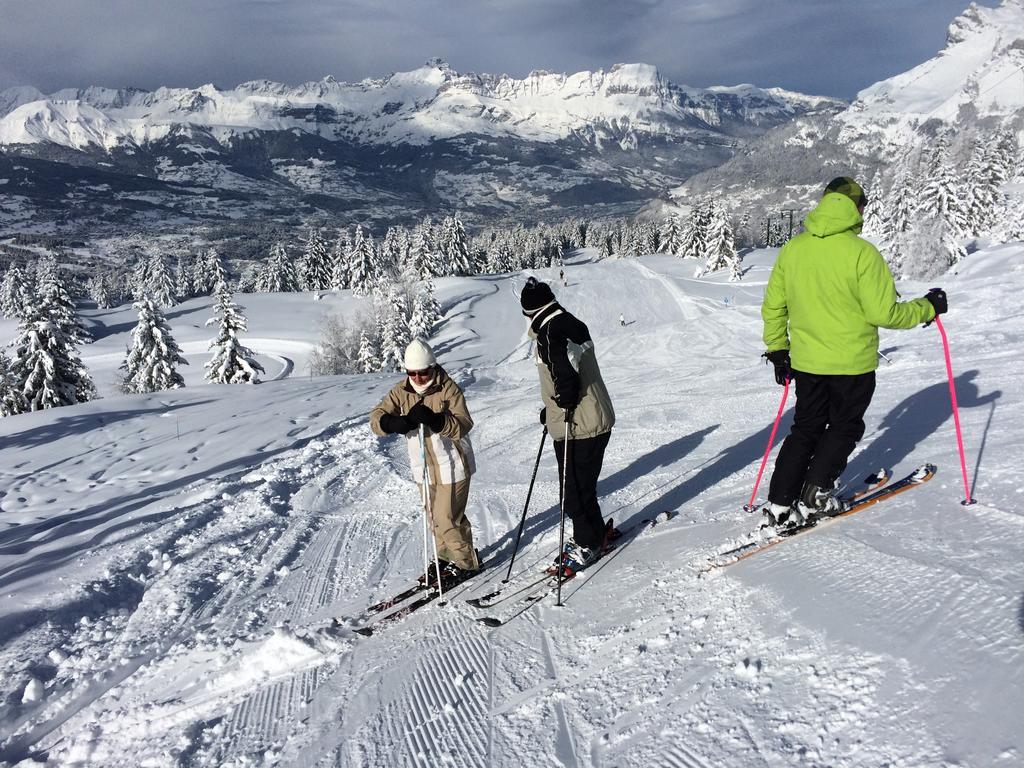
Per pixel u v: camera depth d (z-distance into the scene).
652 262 84.19
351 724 2.95
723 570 3.39
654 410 8.65
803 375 3.50
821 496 3.54
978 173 48.56
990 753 1.79
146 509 7.09
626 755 2.29
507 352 46.06
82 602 4.67
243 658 3.66
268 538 5.71
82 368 32.62
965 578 2.63
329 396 15.18
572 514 4.09
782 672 2.43
